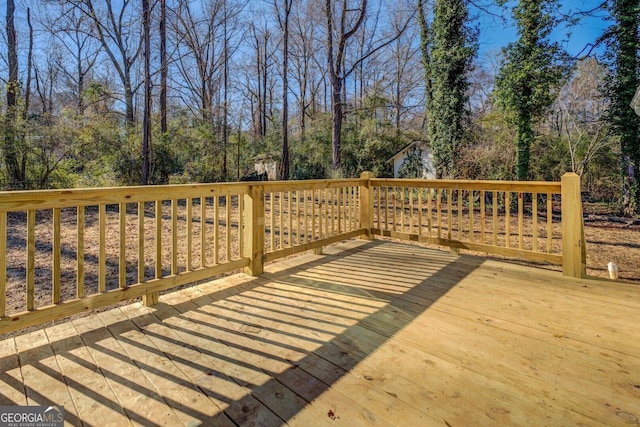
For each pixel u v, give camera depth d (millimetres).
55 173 9461
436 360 1961
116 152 10625
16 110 8945
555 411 1544
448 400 1622
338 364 1927
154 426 1463
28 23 14570
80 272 2297
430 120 10320
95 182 10070
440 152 9961
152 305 2736
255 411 1555
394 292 3027
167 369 1881
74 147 9758
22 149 8805
